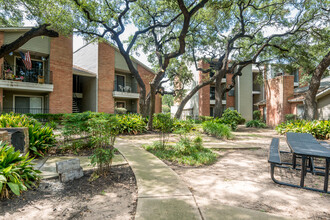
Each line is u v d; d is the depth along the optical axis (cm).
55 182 306
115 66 1844
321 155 272
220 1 1058
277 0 1295
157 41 1439
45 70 1477
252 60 1578
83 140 601
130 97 1889
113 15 1030
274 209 232
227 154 563
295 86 2456
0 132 336
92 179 319
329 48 1418
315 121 971
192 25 1467
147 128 1070
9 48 870
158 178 323
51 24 912
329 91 1216
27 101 1450
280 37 1525
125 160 443
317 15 1259
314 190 292
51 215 212
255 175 366
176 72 1944
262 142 807
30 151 458
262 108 2073
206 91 2312
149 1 1215
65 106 1478
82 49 1978
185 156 489
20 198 248
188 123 846
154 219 198
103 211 223
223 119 1395
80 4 864
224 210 221
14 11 980
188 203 234
